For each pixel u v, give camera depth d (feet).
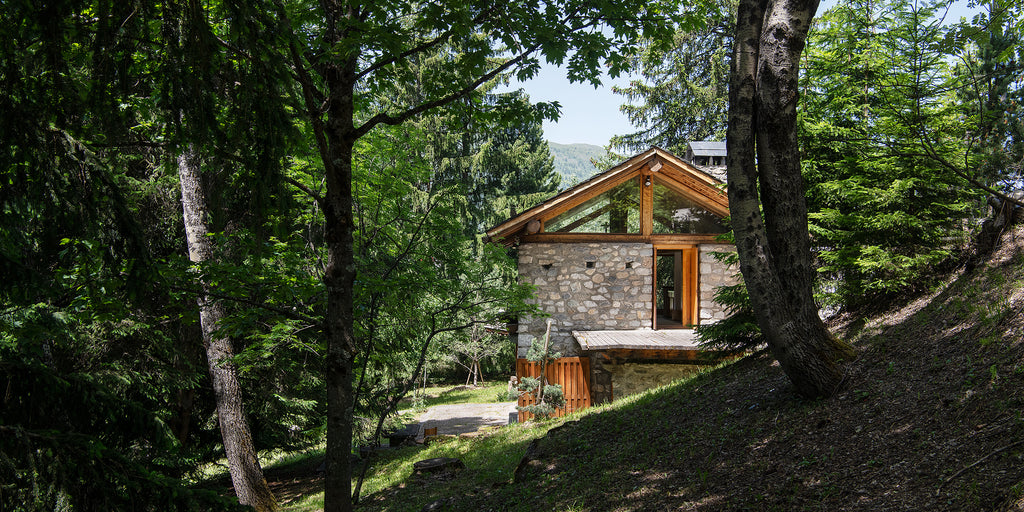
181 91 11.03
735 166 20.61
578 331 49.16
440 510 23.52
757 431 19.70
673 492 17.57
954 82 24.34
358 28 15.11
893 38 26.96
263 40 11.47
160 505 10.36
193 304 32.45
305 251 26.61
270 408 39.27
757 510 14.75
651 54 22.62
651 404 29.48
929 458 13.80
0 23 9.23
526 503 20.92
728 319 32.37
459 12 15.53
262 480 32.50
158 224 35.27
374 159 28.27
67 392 12.26
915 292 26.66
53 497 9.54
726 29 83.46
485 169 100.01
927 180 26.89
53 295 10.85
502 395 80.33
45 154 10.49
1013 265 21.50
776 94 20.36
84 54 11.57
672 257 62.80
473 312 28.73
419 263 27.99
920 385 17.47
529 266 49.49
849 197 27.91
